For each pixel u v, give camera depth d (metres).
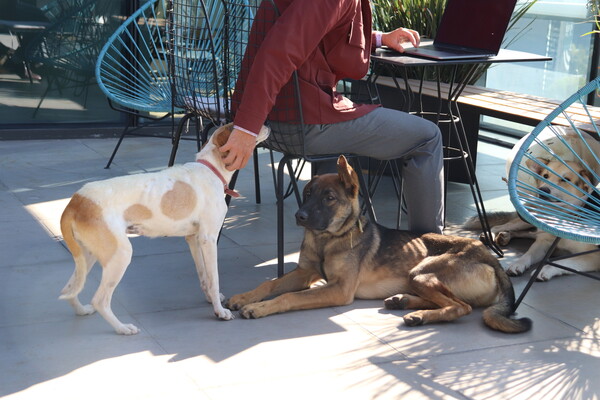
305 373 2.61
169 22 4.19
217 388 2.48
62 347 2.75
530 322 3.00
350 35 3.29
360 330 3.00
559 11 6.12
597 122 3.87
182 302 3.25
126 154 5.92
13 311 3.07
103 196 2.77
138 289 3.38
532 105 4.28
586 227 3.17
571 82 6.14
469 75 4.07
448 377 2.61
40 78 6.26
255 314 3.08
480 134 7.23
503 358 2.77
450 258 3.27
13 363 2.61
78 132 6.37
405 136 3.46
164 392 2.44
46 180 5.09
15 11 6.06
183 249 3.95
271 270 3.71
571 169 3.31
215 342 2.84
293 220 4.56
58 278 3.46
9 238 3.96
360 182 3.64
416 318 3.03
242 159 3.08
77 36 6.29
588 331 3.04
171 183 2.92
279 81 3.07
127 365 2.62
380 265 3.33
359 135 3.41
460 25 4.16
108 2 6.33
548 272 3.62
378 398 2.45
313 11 3.06
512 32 6.55
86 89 6.43
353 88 5.56
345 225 3.25
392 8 5.56
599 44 5.84
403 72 4.20
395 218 4.64
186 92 4.28
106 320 2.89
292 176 3.67
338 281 3.26
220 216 3.04
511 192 3.10
